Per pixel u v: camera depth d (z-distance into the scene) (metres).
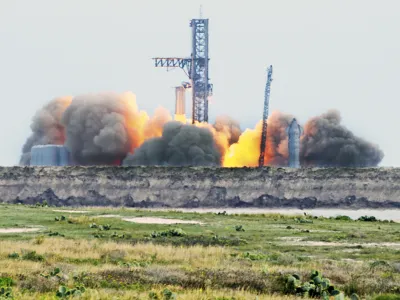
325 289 152.75
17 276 162.50
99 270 172.62
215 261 198.88
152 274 167.00
